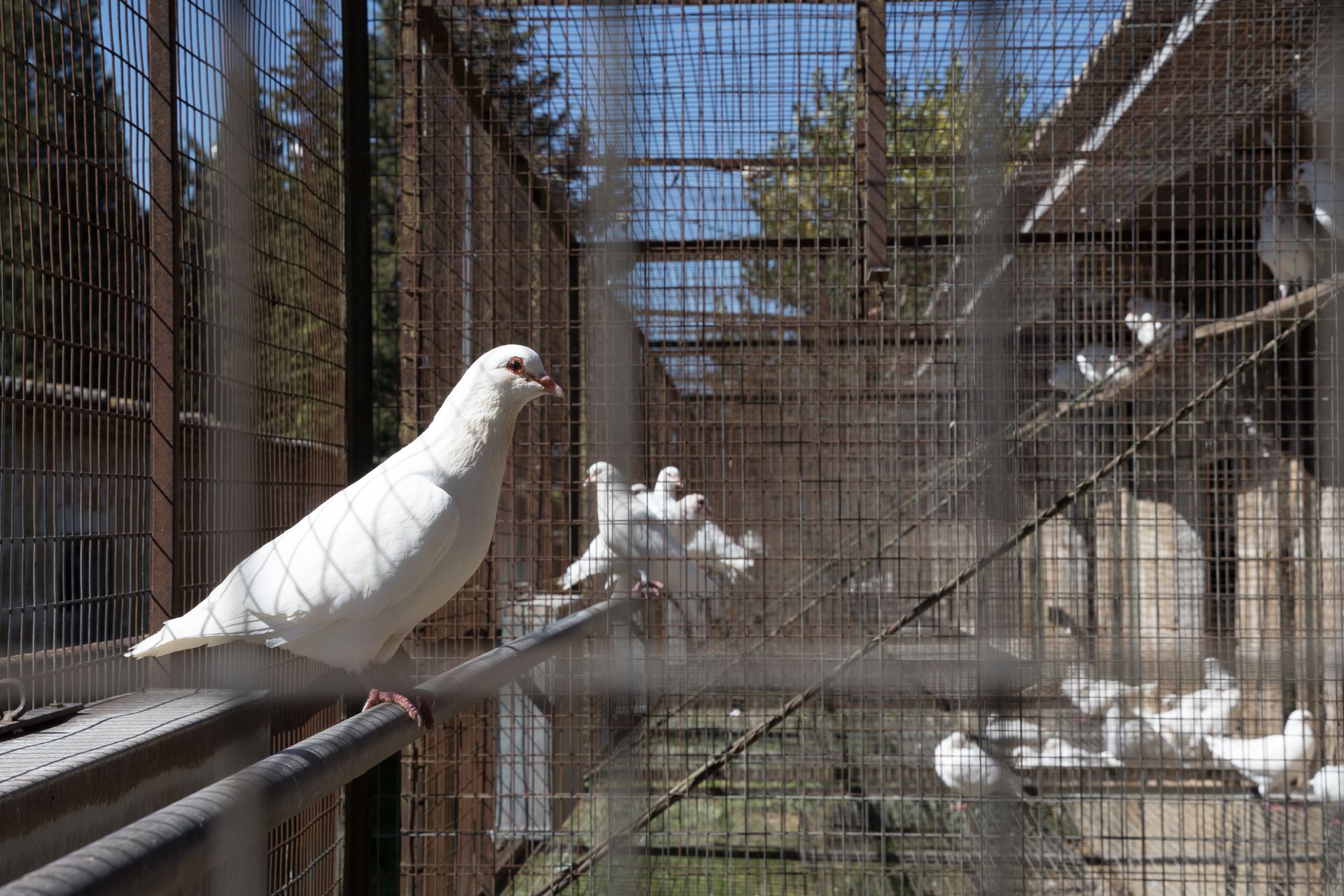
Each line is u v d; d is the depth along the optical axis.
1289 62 4.69
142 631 2.64
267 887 2.81
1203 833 4.95
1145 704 7.18
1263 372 6.44
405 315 4.11
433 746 4.33
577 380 5.88
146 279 2.60
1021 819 3.47
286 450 3.02
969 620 4.30
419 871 3.97
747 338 5.00
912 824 5.93
